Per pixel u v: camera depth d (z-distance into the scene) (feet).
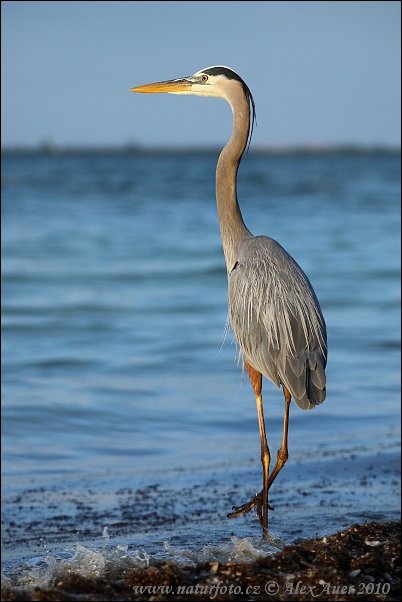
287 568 21.58
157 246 132.77
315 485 38.99
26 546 31.07
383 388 58.39
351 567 21.45
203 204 213.87
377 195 254.27
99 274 107.65
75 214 185.06
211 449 45.57
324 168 570.46
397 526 25.05
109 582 20.85
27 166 596.70
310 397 26.53
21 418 50.78
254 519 34.04
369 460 43.04
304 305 27.61
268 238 29.94
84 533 32.45
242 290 28.81
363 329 78.18
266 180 357.61
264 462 27.43
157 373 62.44
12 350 69.67
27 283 101.19
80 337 74.64
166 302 90.94
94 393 56.65
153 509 35.65
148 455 44.60
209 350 69.87
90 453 44.96
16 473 41.57
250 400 55.52
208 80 32.50
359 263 117.08
